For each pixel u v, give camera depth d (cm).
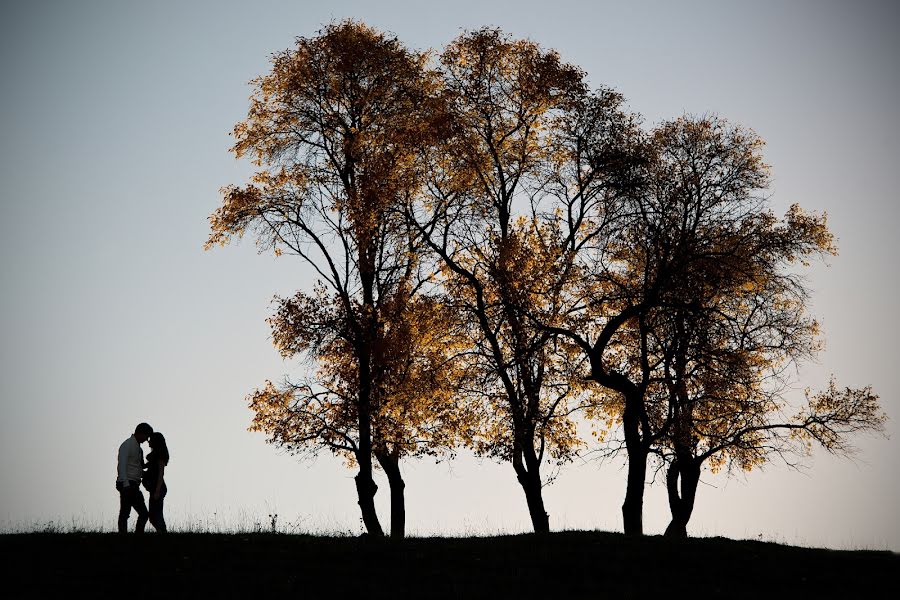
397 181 3416
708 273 3206
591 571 2272
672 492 3522
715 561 2386
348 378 3416
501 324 3275
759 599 2059
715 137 3503
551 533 2800
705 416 3472
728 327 3309
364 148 3581
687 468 3481
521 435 3159
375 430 3397
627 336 3403
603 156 3334
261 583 2073
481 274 3303
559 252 3250
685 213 3381
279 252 3650
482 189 3447
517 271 3195
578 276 3253
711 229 3381
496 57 3475
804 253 3506
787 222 3522
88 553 2255
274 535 2598
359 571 2211
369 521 3369
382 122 3603
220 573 2133
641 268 3366
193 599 1958
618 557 2406
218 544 2391
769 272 3291
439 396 3238
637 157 3331
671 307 3177
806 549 2652
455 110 3419
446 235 3444
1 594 1934
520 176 3475
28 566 2131
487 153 3469
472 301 3316
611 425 3453
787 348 3450
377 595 2028
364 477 3397
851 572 2314
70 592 1964
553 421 3253
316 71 3609
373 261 3559
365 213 3406
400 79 3622
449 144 3362
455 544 2544
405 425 3331
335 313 3425
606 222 3331
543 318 3192
